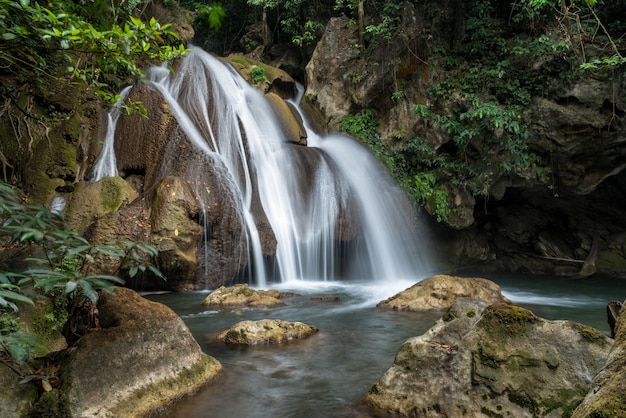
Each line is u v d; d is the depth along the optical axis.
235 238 8.68
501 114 11.15
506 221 15.19
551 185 12.59
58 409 2.74
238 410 3.26
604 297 9.67
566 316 7.29
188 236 7.88
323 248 10.53
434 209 12.27
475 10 12.47
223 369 4.02
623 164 12.12
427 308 6.85
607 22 11.24
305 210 10.48
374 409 3.24
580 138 11.63
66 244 3.17
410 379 3.27
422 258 12.77
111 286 2.85
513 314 3.13
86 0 4.41
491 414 2.82
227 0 18.59
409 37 12.73
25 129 8.16
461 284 7.18
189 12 15.45
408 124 12.91
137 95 9.76
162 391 3.30
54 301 3.96
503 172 12.38
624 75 10.66
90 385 2.94
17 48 3.67
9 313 3.55
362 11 13.80
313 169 11.00
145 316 3.59
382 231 11.42
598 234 14.29
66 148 8.59
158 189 8.05
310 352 4.68
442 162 12.38
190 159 8.92
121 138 9.59
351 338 5.26
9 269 3.62
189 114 10.23
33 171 8.16
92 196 8.16
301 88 16.67
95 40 3.43
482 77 11.92
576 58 10.98
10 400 2.70
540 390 2.77
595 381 1.64
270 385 3.75
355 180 11.58
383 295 8.54
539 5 10.34
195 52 12.62
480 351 3.07
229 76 12.72
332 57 14.46
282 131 12.29
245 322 5.16
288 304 7.30
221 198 8.70
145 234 7.61
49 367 3.14
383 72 13.16
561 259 14.28
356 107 13.99
